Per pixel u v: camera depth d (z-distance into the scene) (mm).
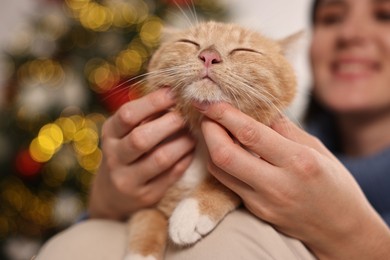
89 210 517
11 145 836
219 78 407
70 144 837
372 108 634
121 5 841
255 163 357
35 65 852
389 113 644
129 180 428
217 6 839
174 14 785
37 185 858
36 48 863
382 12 628
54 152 828
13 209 876
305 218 365
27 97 833
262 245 358
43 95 834
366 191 586
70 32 845
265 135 356
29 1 1300
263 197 364
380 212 582
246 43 457
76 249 413
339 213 366
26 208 874
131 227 444
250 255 355
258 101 420
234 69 418
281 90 454
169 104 409
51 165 830
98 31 839
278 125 432
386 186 581
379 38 624
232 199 404
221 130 370
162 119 404
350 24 637
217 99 409
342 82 642
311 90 714
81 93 834
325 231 370
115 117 421
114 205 462
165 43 496
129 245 426
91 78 826
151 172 417
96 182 478
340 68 646
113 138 429
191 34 468
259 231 365
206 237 382
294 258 359
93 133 827
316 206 361
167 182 432
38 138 827
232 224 379
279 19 1144
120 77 797
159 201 449
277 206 362
